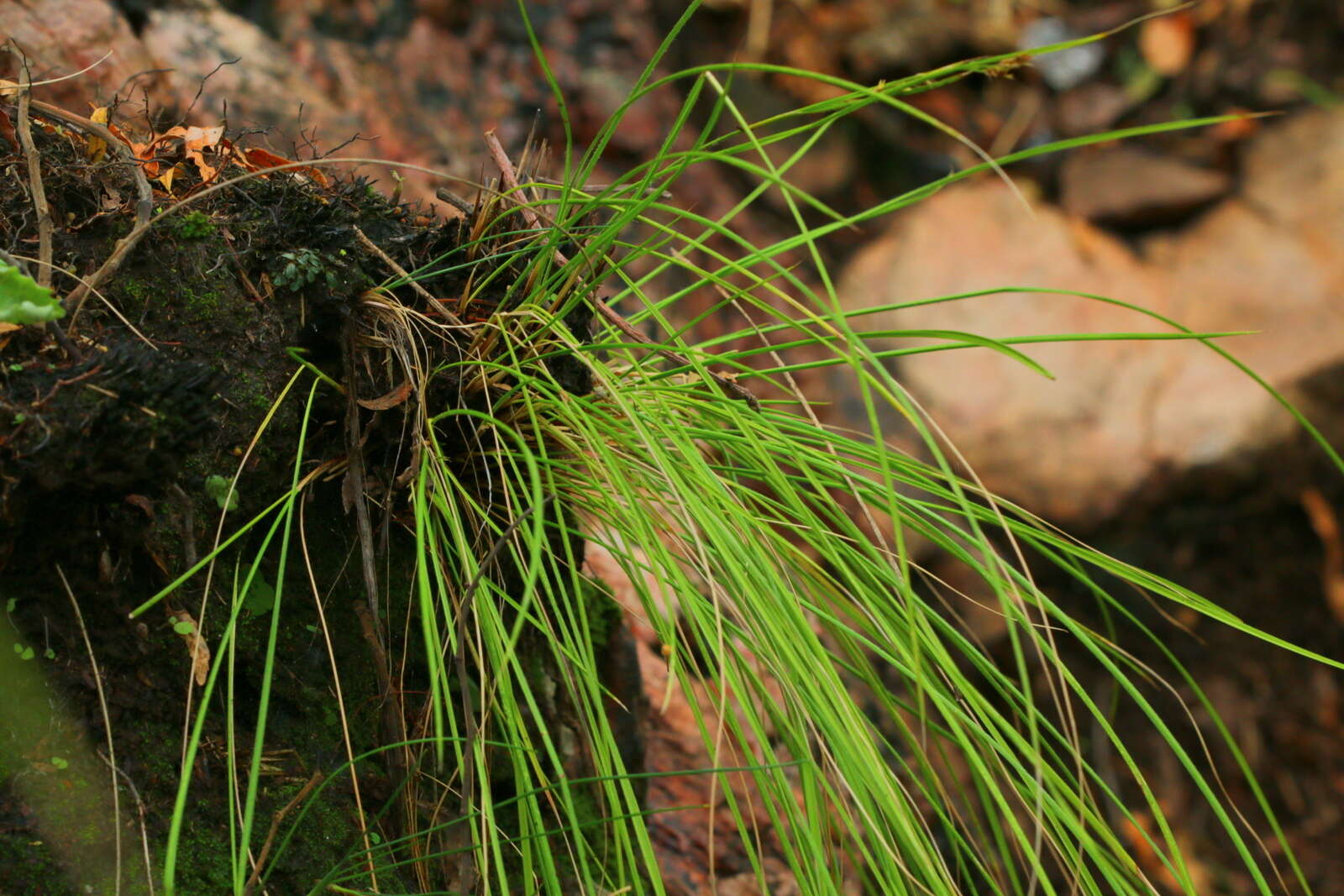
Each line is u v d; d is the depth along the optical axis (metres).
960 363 1.80
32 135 0.92
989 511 0.94
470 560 0.92
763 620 0.82
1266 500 1.80
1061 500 1.78
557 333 0.94
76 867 0.73
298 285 0.94
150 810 0.79
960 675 0.90
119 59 1.55
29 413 0.72
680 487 0.84
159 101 1.56
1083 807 0.85
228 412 0.90
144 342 0.85
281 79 1.63
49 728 0.76
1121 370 1.79
